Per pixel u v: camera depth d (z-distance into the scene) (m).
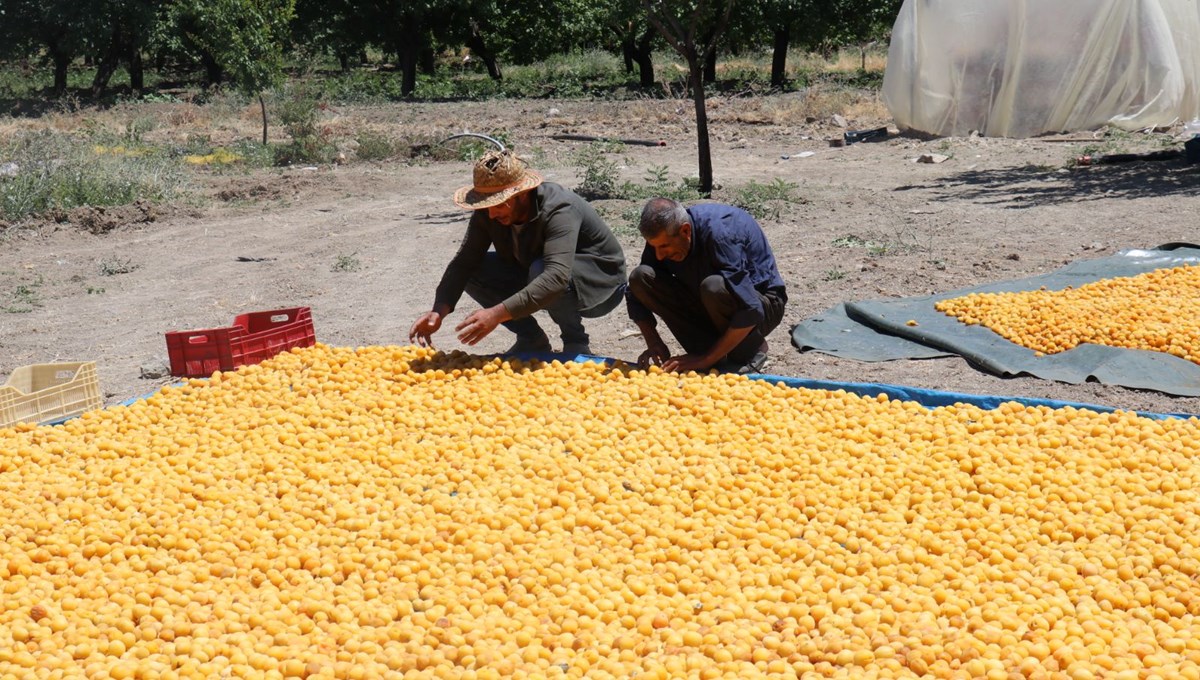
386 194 16.06
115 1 35.16
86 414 5.84
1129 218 11.03
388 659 3.51
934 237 10.74
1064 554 4.02
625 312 8.46
